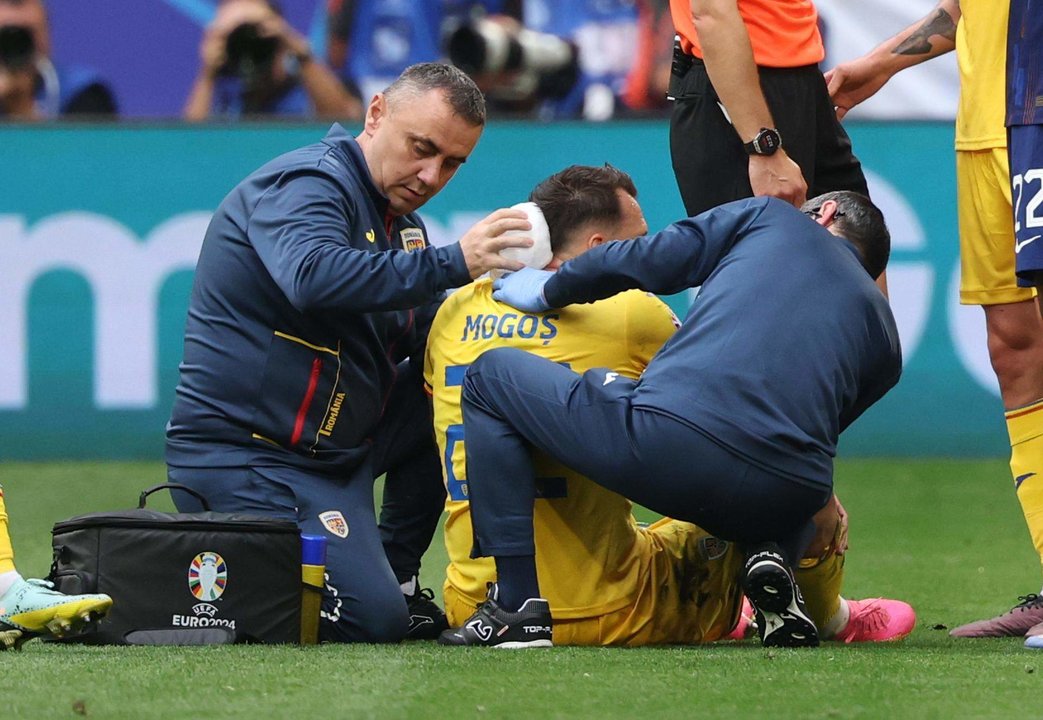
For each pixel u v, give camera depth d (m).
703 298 11.93
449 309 13.15
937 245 29.88
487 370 12.04
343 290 12.52
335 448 13.70
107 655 11.45
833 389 11.78
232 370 13.49
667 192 30.27
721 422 11.41
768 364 11.59
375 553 13.39
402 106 13.56
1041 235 12.95
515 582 12.01
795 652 11.73
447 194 30.23
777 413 11.50
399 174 13.66
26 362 29.73
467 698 9.77
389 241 14.07
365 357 13.72
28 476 27.62
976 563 19.00
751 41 15.19
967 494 25.67
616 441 11.52
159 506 23.95
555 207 12.93
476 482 12.07
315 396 13.52
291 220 13.01
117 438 29.86
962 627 13.89
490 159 30.23
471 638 12.06
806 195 15.57
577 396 11.71
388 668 10.83
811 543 12.84
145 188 29.84
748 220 12.22
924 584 17.38
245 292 13.45
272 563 12.32
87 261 29.77
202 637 12.10
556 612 12.31
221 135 29.98
